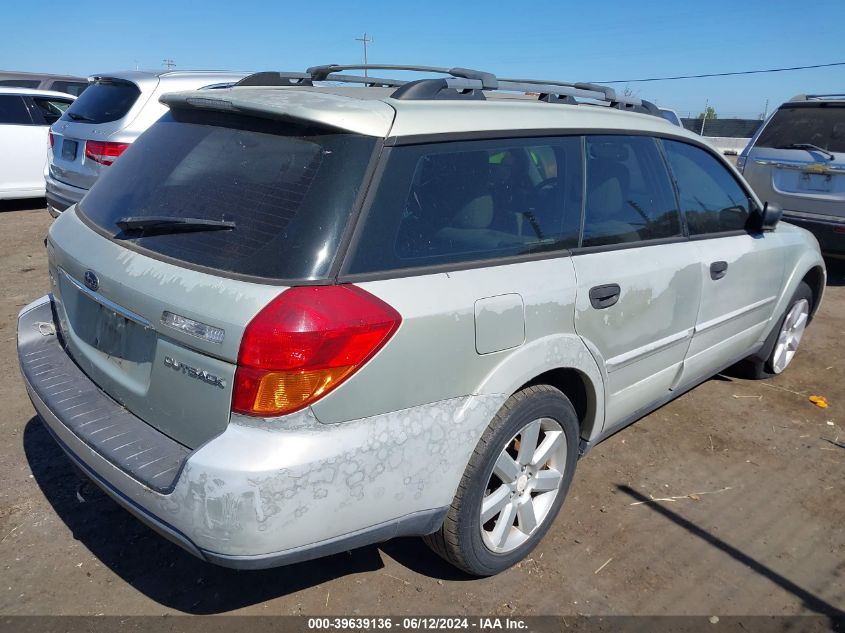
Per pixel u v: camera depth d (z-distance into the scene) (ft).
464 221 8.13
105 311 8.25
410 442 7.35
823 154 23.07
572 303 8.93
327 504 6.83
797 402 15.05
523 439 8.85
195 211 7.80
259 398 6.56
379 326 6.90
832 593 9.24
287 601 8.71
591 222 9.69
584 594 9.01
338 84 11.51
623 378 10.39
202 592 8.79
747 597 9.09
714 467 12.26
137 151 9.42
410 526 7.72
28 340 9.85
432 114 8.03
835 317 21.02
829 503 11.30
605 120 10.33
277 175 7.48
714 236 12.19
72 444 7.84
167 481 6.84
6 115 30.89
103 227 8.71
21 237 27.02
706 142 12.50
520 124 8.95
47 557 9.25
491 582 9.17
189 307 6.93
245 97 8.21
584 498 11.15
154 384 7.44
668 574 9.46
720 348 13.00
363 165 7.28
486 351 7.93
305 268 6.85
